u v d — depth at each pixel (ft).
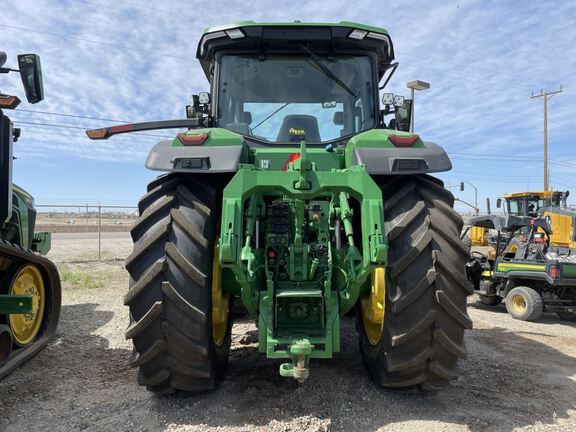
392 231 9.69
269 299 9.57
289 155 11.61
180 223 9.55
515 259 27.89
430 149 10.14
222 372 11.41
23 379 12.03
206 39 12.85
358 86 12.99
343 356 13.51
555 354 15.70
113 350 14.65
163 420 9.50
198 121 12.19
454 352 9.61
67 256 45.57
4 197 11.81
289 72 12.92
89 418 9.70
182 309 9.17
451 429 9.29
